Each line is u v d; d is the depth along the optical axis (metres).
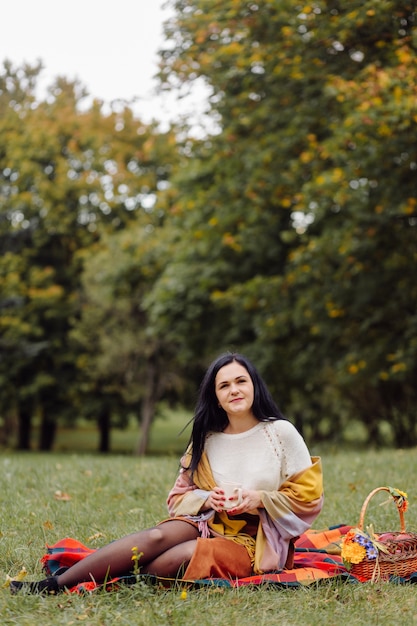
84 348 27.52
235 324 18.50
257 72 12.66
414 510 6.26
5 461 10.77
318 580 4.21
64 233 26.80
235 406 4.52
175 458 11.43
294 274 15.66
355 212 14.05
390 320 15.70
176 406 28.84
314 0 10.44
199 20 11.88
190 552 4.22
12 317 26.05
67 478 8.46
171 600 3.94
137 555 4.11
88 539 5.43
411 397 18.94
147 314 23.61
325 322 16.11
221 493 4.38
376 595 4.03
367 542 4.27
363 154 13.11
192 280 18.12
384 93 11.34
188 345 19.38
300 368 17.47
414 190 13.24
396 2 9.91
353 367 15.25
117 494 7.39
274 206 16.41
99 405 28.25
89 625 3.57
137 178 26.11
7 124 25.69
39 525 5.87
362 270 14.94
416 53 10.56
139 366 24.75
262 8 11.29
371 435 21.25
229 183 16.00
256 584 4.16
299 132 14.09
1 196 25.98
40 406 28.39
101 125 26.61
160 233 21.14
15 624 3.59
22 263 26.58
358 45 11.23
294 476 4.52
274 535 4.41
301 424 24.16
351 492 7.38
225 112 14.26
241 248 16.78
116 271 21.67
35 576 4.54
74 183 26.06
